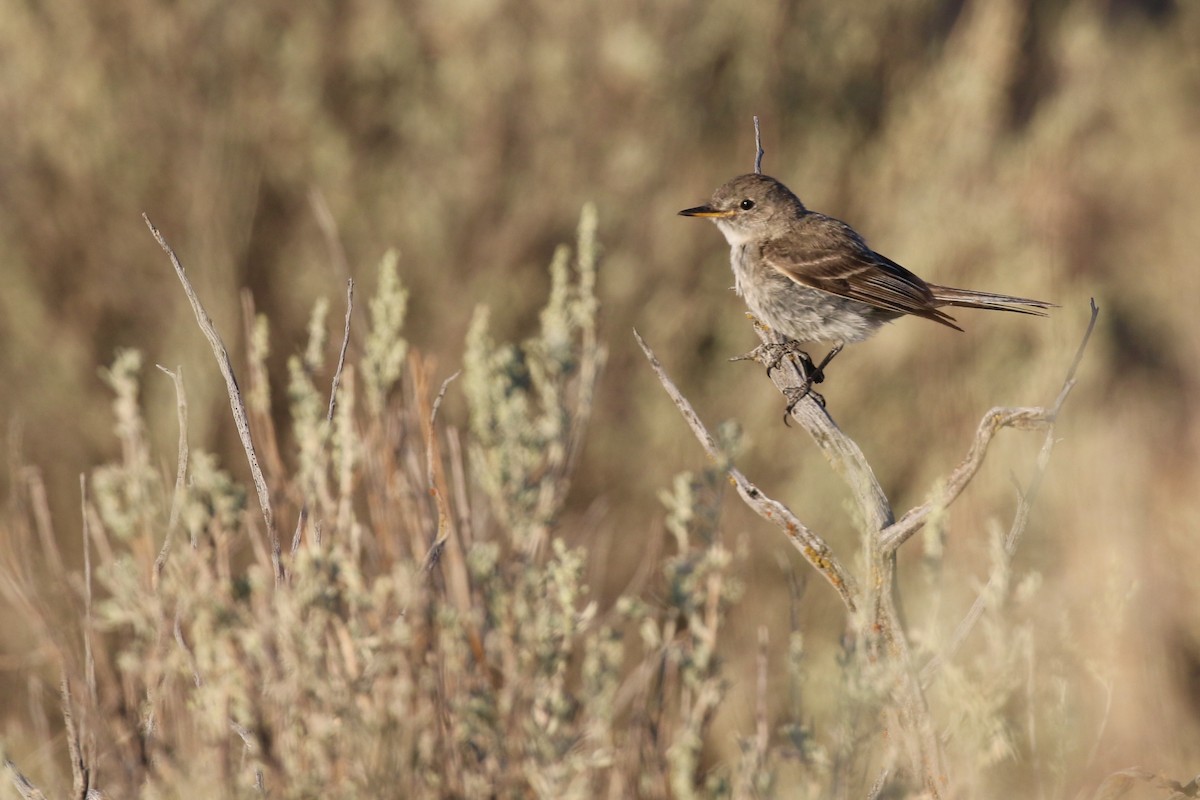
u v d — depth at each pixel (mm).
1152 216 22266
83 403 13602
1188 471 15609
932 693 6426
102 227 14023
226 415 13523
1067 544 12445
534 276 14508
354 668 5730
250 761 5699
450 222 14375
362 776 5422
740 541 7898
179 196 14148
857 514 5945
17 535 7062
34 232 14008
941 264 15211
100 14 14172
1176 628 12109
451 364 13898
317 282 13961
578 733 6191
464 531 6984
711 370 14414
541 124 14484
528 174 14484
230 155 14148
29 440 13359
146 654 5992
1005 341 15312
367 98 14602
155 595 5559
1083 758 8312
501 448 6672
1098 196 21969
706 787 6387
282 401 13500
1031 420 5711
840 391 14531
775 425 14031
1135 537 12578
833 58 15852
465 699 5957
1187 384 19500
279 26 14562
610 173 14453
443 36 14438
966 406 14375
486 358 6898
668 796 6387
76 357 13695
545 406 7316
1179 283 21266
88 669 5883
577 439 7594
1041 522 12719
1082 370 15367
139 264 14039
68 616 6812
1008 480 13523
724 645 10086
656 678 7371
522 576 6277
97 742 5855
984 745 5551
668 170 14797
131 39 14203
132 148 14117
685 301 14547
